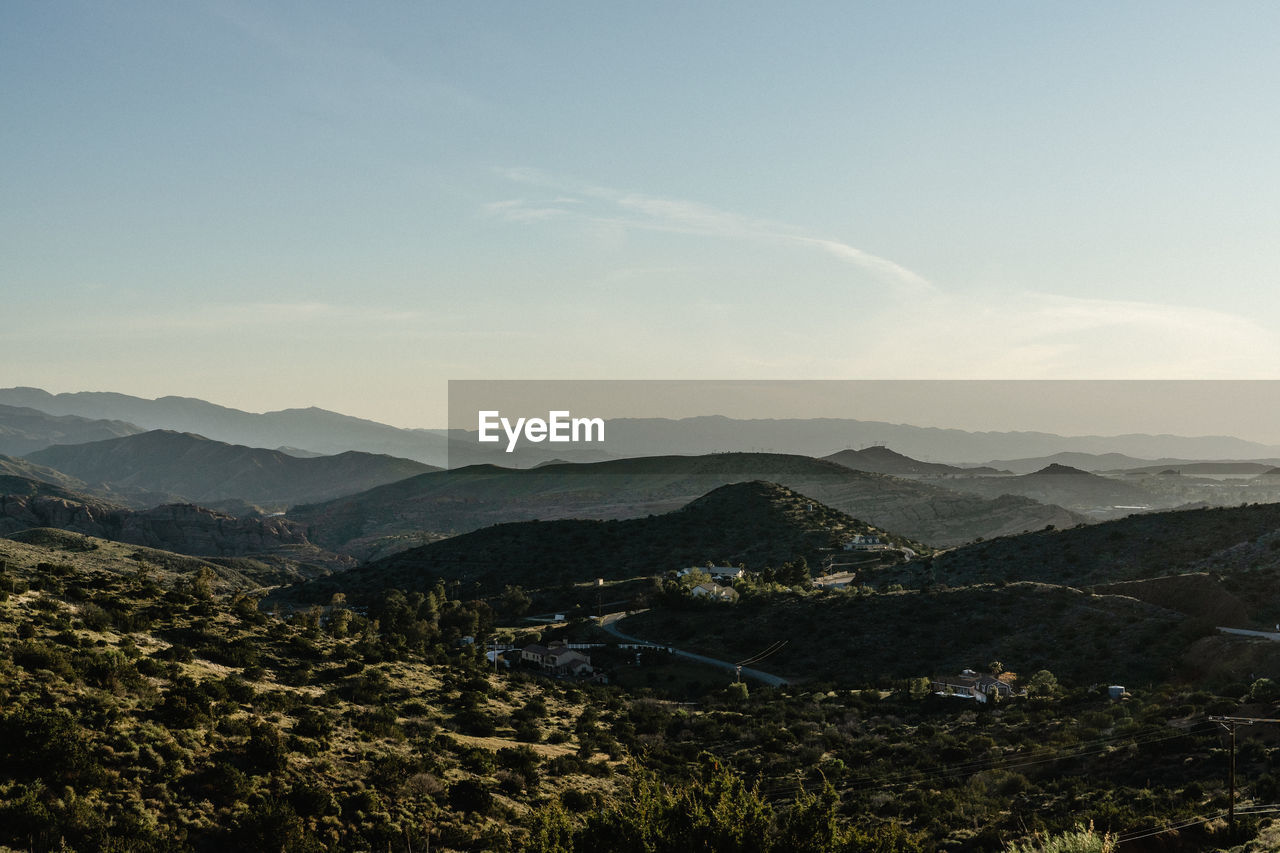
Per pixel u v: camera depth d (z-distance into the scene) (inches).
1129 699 2741.1
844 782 2224.4
